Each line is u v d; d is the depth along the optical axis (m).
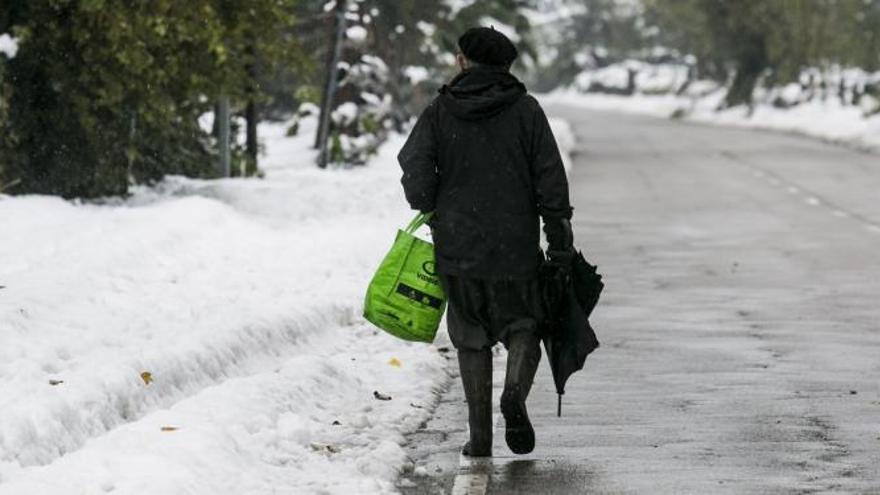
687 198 57.97
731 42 156.12
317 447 16.91
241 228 34.88
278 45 45.41
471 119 16.00
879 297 30.75
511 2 93.38
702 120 160.50
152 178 46.66
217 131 55.28
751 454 17.05
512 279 16.06
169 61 41.25
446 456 17.14
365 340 24.23
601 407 19.86
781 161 82.12
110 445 15.54
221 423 16.80
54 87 39.84
